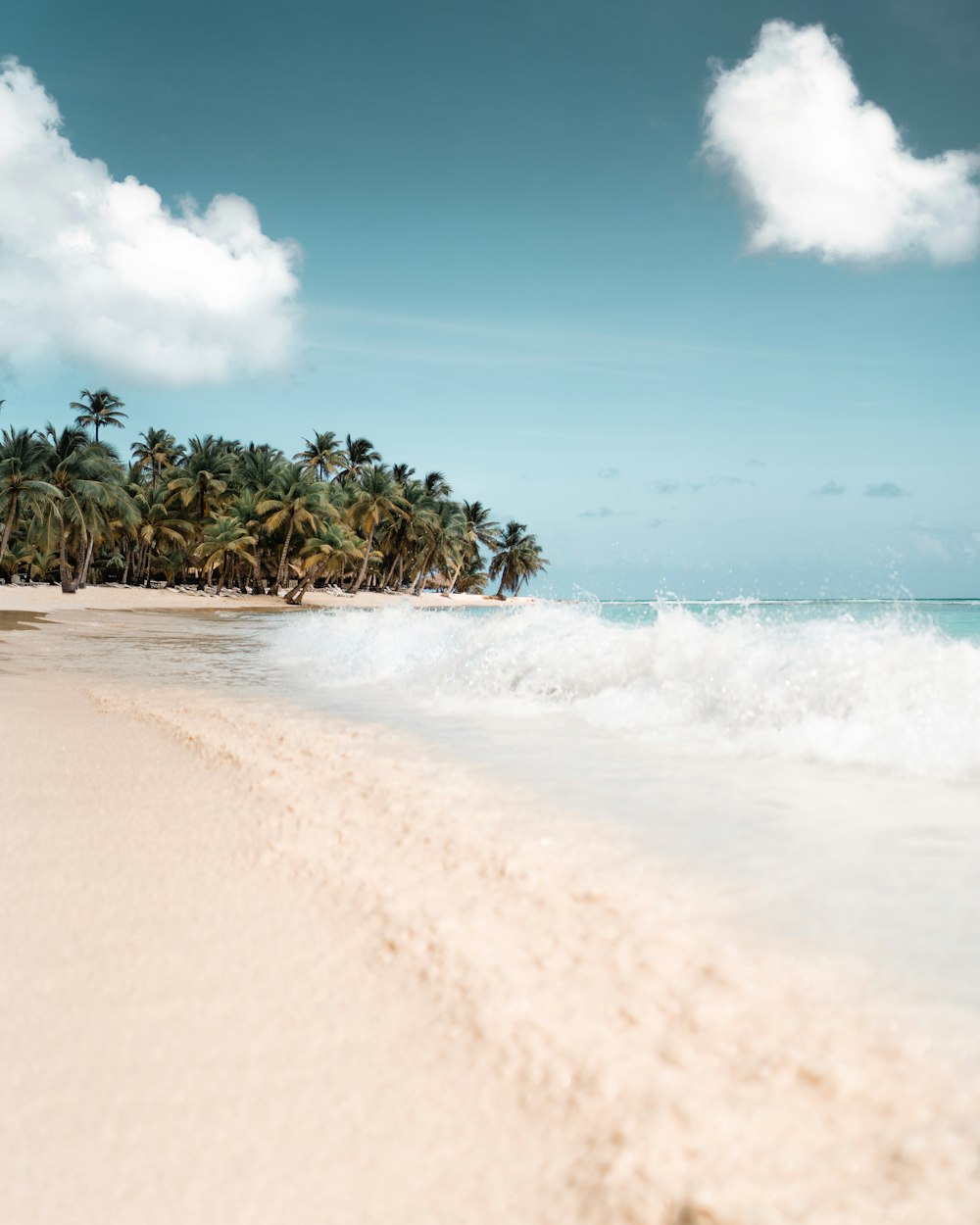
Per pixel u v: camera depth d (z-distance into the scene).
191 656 10.89
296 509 56.09
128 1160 1.21
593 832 2.76
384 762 3.91
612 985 1.69
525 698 6.02
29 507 43.16
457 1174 1.18
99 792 3.35
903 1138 1.21
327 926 2.03
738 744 4.24
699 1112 1.28
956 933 1.93
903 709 4.49
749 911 2.07
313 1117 1.31
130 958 1.85
